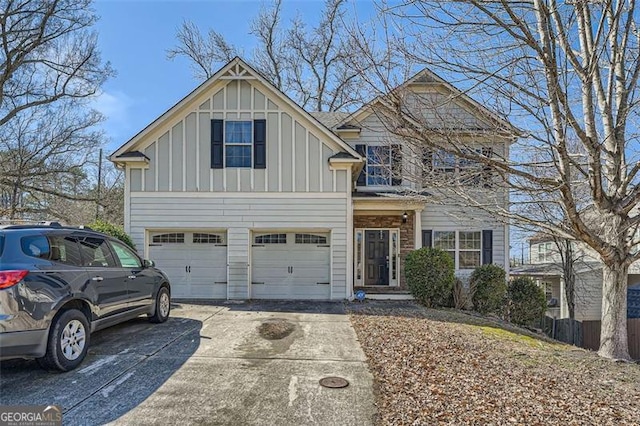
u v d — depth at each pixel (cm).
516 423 383
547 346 755
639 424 394
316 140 1195
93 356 561
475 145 776
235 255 1187
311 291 1204
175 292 1194
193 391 446
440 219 1338
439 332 753
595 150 625
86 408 399
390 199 1219
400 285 1349
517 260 2270
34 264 464
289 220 1188
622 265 723
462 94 627
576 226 661
